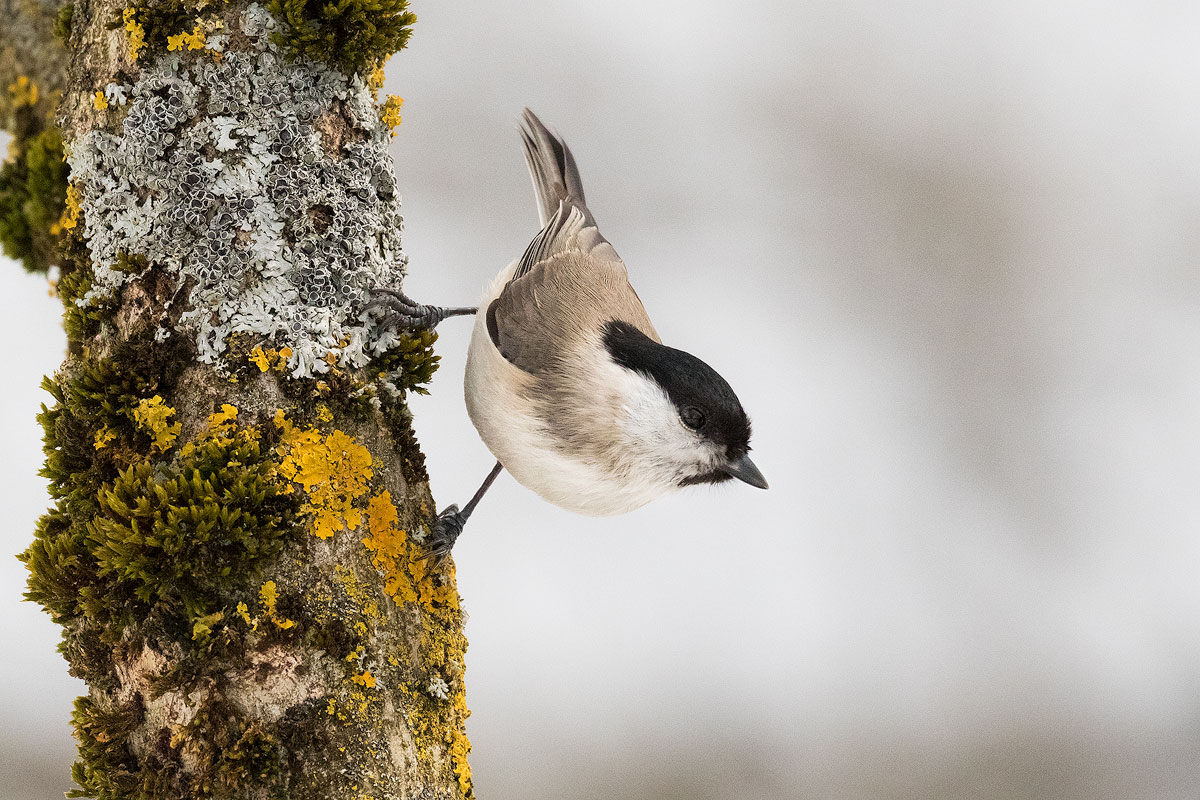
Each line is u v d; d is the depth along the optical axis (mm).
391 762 4926
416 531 5555
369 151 5684
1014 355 13094
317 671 4879
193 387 5164
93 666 4996
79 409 5227
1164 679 11320
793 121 13508
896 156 13562
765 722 10891
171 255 5250
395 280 5875
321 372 5340
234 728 4746
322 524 5090
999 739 10945
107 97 5340
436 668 5406
